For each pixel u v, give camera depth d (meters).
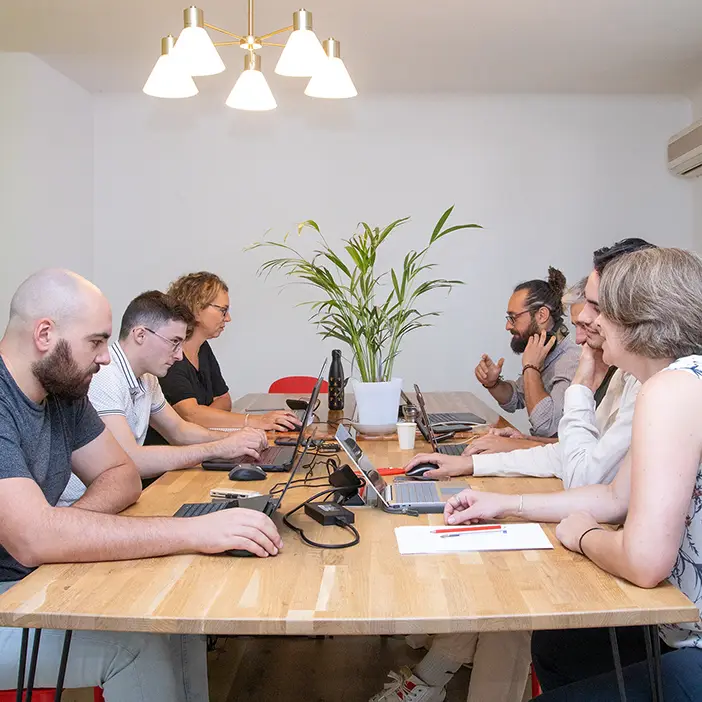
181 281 3.50
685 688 1.26
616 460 1.68
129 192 5.48
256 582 1.29
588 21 4.00
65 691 1.53
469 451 2.30
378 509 1.77
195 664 1.78
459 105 5.45
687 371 1.27
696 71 4.86
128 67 4.82
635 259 1.39
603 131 5.46
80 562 1.38
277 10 3.84
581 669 1.65
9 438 1.46
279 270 5.51
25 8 3.83
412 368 5.55
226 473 2.21
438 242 5.50
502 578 1.30
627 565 1.24
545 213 5.48
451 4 3.78
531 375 3.06
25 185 4.55
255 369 5.55
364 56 4.57
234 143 5.46
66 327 1.54
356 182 5.47
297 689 2.53
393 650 2.83
